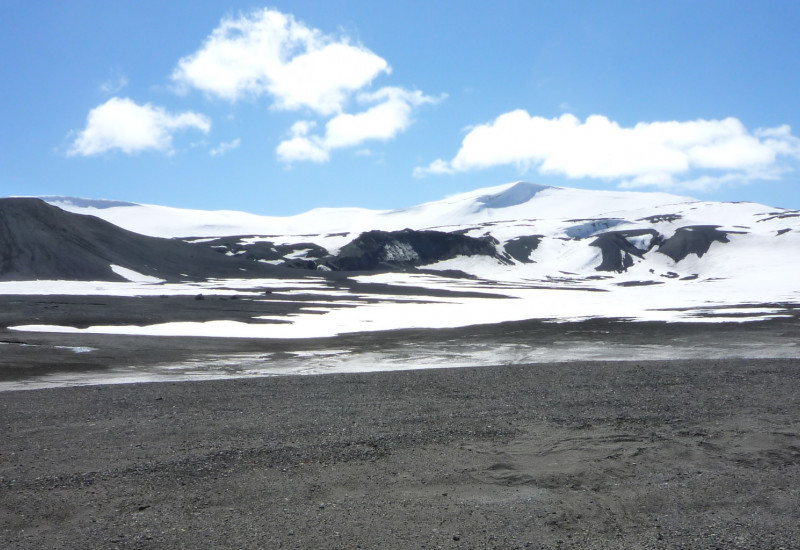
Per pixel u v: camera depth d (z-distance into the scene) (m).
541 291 92.62
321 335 32.53
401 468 8.22
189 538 6.06
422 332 34.12
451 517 6.62
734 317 41.38
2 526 6.38
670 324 36.72
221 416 11.30
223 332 33.50
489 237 181.12
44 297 59.72
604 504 7.03
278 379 16.50
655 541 6.05
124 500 7.06
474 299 72.38
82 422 10.84
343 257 156.12
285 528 6.30
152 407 12.21
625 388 14.12
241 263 113.81
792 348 24.98
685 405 12.05
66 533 6.19
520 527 6.38
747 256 150.00
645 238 177.62
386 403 12.57
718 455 8.83
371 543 5.96
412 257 162.75
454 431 10.07
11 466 8.26
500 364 21.64
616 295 80.88
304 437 9.69
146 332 32.84
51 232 99.44
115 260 99.06
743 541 6.03
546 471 8.13
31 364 20.61
